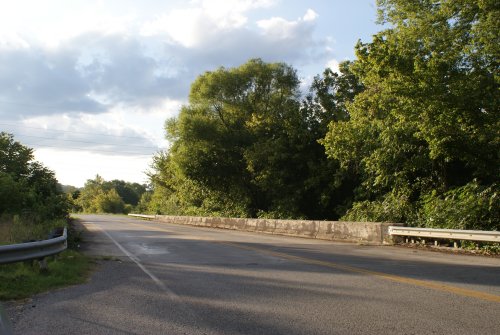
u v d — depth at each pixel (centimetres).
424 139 1980
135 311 648
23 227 1510
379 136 2242
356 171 2764
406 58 1762
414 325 552
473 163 1916
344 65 3434
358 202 2530
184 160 4131
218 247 1588
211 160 4172
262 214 3819
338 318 591
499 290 761
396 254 1334
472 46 1752
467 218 1652
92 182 16775
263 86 4650
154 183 7231
